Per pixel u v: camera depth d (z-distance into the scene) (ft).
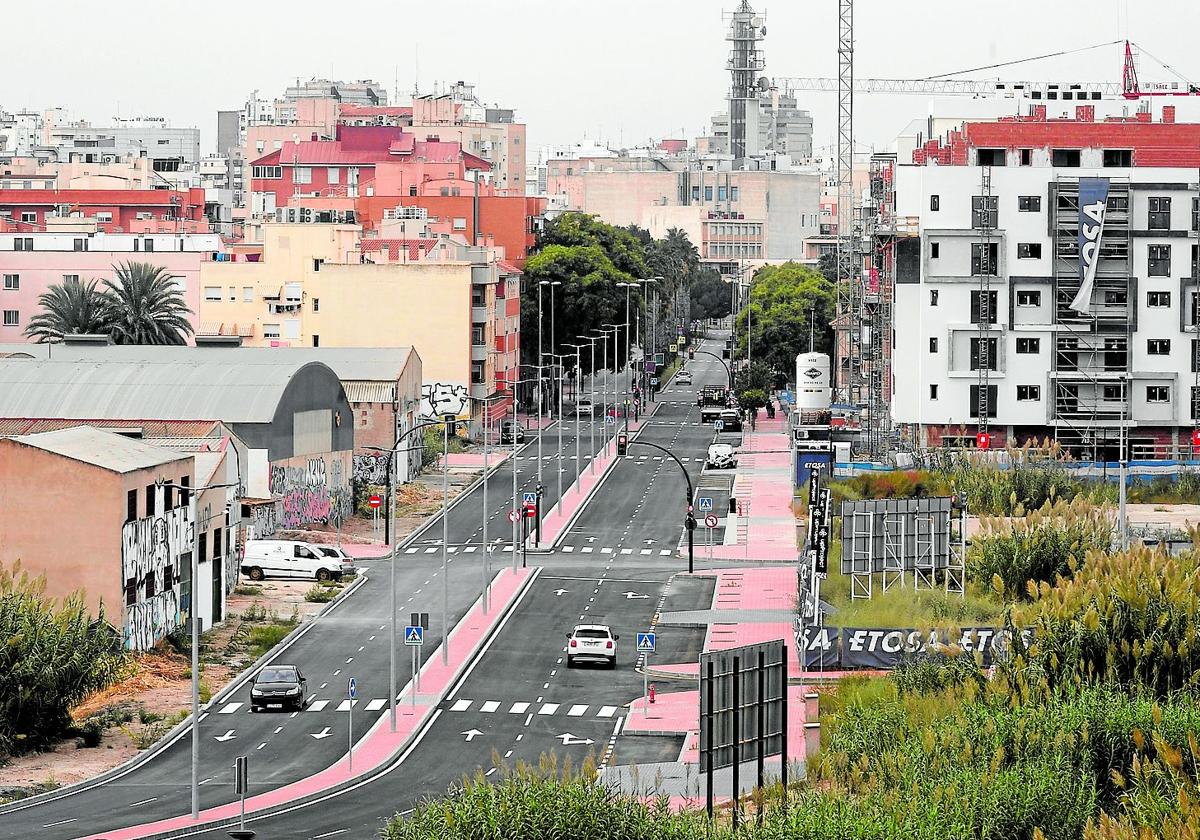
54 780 346.74
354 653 466.29
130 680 425.69
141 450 469.16
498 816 266.16
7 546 439.22
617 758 367.86
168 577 465.06
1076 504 524.11
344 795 339.77
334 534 644.69
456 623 503.61
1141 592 369.09
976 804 276.21
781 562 602.44
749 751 281.33
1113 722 312.09
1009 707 330.34
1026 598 484.33
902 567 489.26
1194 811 244.01
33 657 369.50
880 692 372.38
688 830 268.21
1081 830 275.80
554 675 447.42
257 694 406.82
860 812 275.59
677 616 512.63
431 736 388.78
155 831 307.58
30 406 645.10
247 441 625.00
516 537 582.76
